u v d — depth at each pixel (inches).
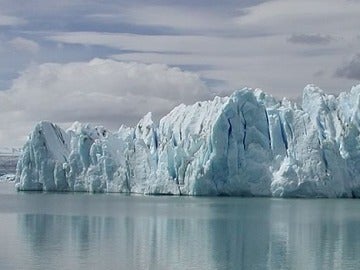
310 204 3902.6
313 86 4744.1
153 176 4576.8
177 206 3784.5
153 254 1996.8
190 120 4798.2
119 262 1855.3
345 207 3722.9
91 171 4854.8
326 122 4571.9
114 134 5442.9
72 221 2965.1
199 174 4306.1
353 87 4660.4
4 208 3681.1
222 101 4702.3
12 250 2055.9
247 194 4333.2
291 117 4392.2
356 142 4397.1
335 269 1798.7
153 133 5009.8
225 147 4261.8
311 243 2263.8
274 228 2714.1
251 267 1814.7
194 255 1990.7
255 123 4387.3
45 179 5078.7
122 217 3144.7
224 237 2410.2
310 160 4254.4
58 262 1846.7
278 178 4249.5
